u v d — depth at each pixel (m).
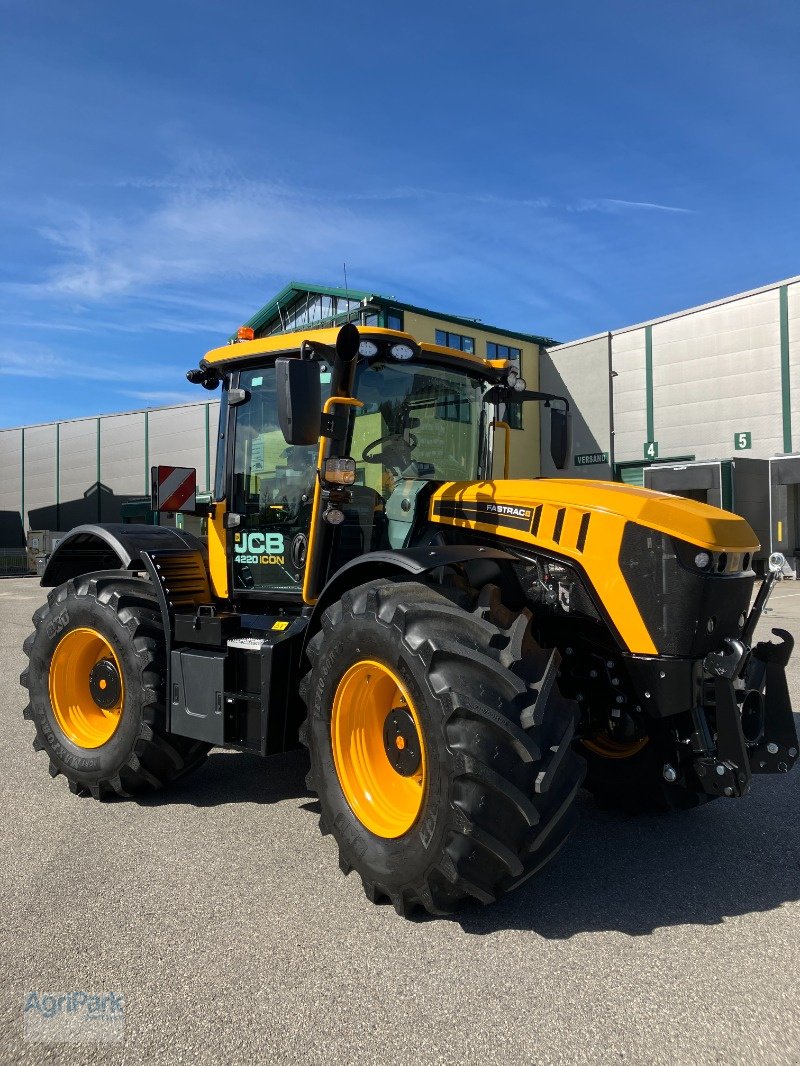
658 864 3.40
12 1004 2.40
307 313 24.36
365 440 3.94
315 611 3.50
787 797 4.25
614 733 3.70
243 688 3.78
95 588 4.42
